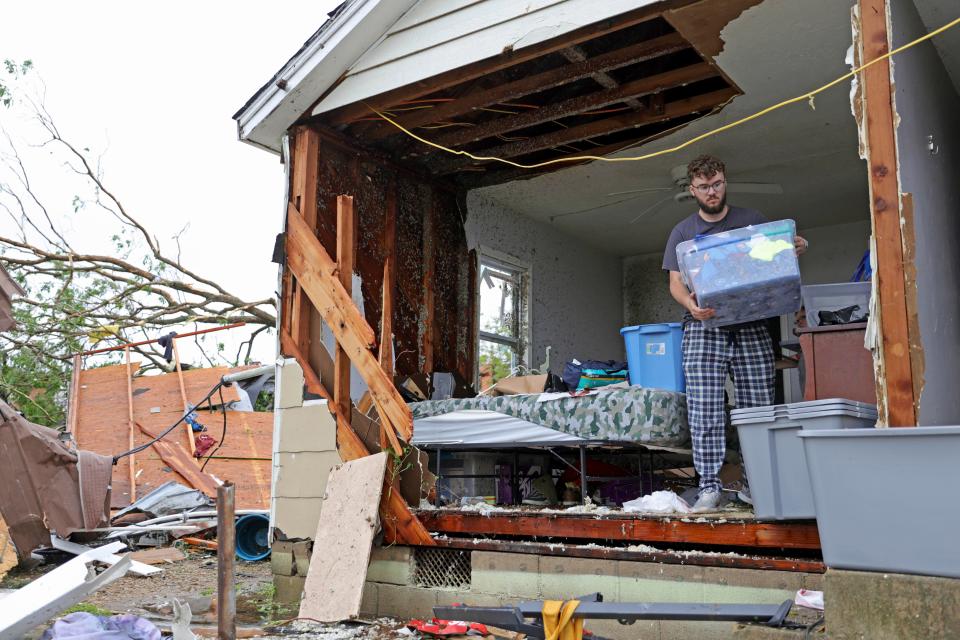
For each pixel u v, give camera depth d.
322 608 4.16
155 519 7.73
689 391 4.16
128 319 11.23
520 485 6.05
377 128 5.48
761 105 5.03
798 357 4.97
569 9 4.16
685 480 5.91
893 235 3.02
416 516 4.53
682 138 5.54
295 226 5.16
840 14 3.94
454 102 5.12
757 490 3.44
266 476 9.32
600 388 4.59
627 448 5.50
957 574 2.34
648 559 3.75
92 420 9.97
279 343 5.22
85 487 6.93
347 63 4.90
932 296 3.19
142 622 3.51
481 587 4.19
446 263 6.31
